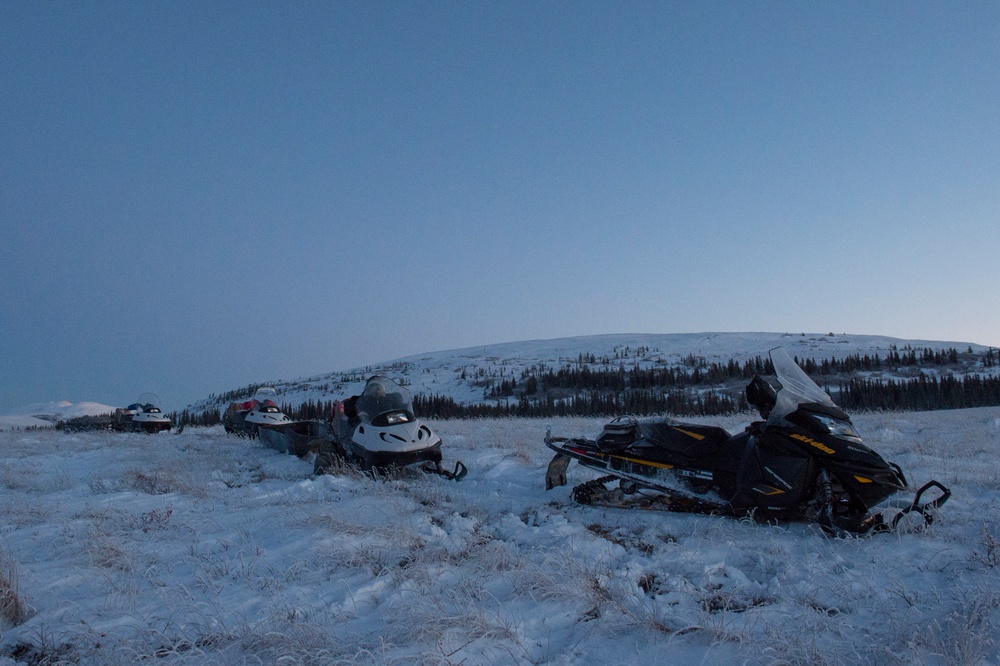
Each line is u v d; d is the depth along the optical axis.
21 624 3.84
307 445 11.10
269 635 3.46
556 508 6.79
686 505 6.49
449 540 5.40
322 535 5.41
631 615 3.84
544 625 3.80
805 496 5.91
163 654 3.42
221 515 6.50
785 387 6.11
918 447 10.84
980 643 3.27
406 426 8.84
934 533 5.45
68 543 5.41
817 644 3.46
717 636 3.55
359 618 3.90
